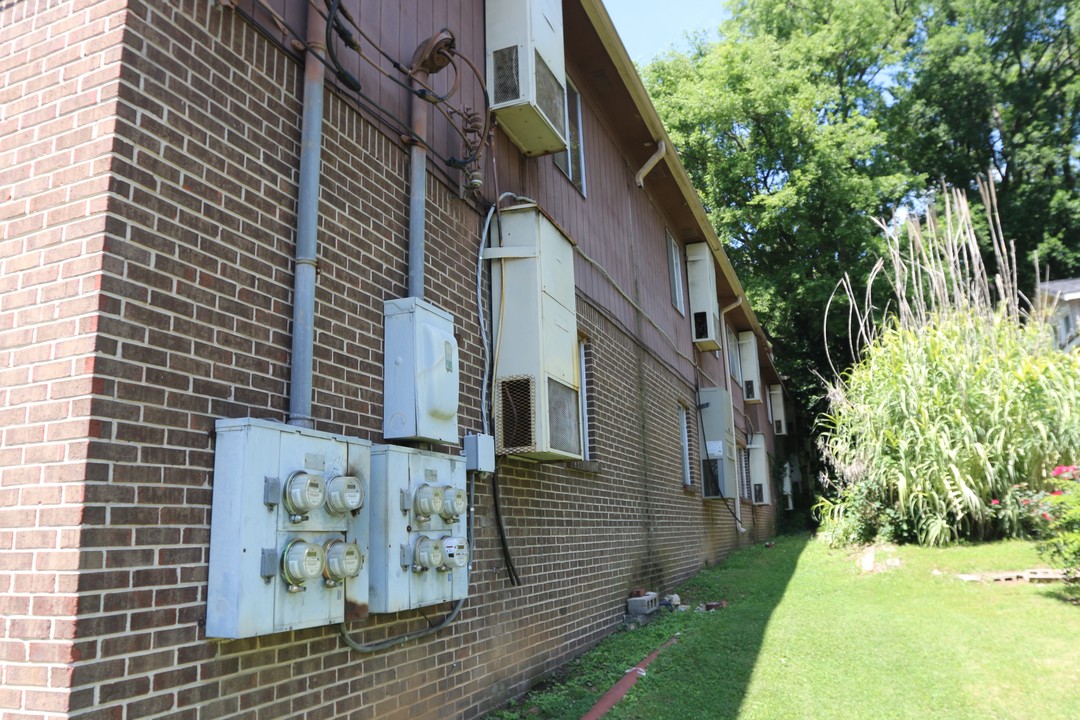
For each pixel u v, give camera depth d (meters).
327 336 3.64
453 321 4.61
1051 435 8.50
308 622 3.02
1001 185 29.17
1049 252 26.41
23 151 2.82
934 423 9.02
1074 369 8.95
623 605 7.56
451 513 4.03
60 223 2.67
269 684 3.02
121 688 2.42
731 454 13.77
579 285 7.52
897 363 9.49
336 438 3.28
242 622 2.70
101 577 2.41
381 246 4.16
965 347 9.16
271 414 3.21
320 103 3.63
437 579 3.96
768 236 25.56
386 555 3.59
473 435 4.77
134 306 2.65
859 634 6.14
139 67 2.78
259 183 3.29
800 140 24.75
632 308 9.48
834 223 24.56
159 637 2.56
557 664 5.79
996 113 29.30
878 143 24.95
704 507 12.24
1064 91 28.41
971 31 29.77
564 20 7.66
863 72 29.97
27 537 2.46
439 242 4.83
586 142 8.55
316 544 3.08
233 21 3.26
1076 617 6.16
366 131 4.15
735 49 25.27
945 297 9.91
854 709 4.56
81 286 2.57
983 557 8.10
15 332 2.66
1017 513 8.46
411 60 4.71
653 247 11.12
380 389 4.00
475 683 4.58
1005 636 5.80
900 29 29.38
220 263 3.04
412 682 3.96
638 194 10.62
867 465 9.73
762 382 22.55
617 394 8.38
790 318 25.75
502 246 5.60
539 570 5.70
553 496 6.16
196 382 2.85
